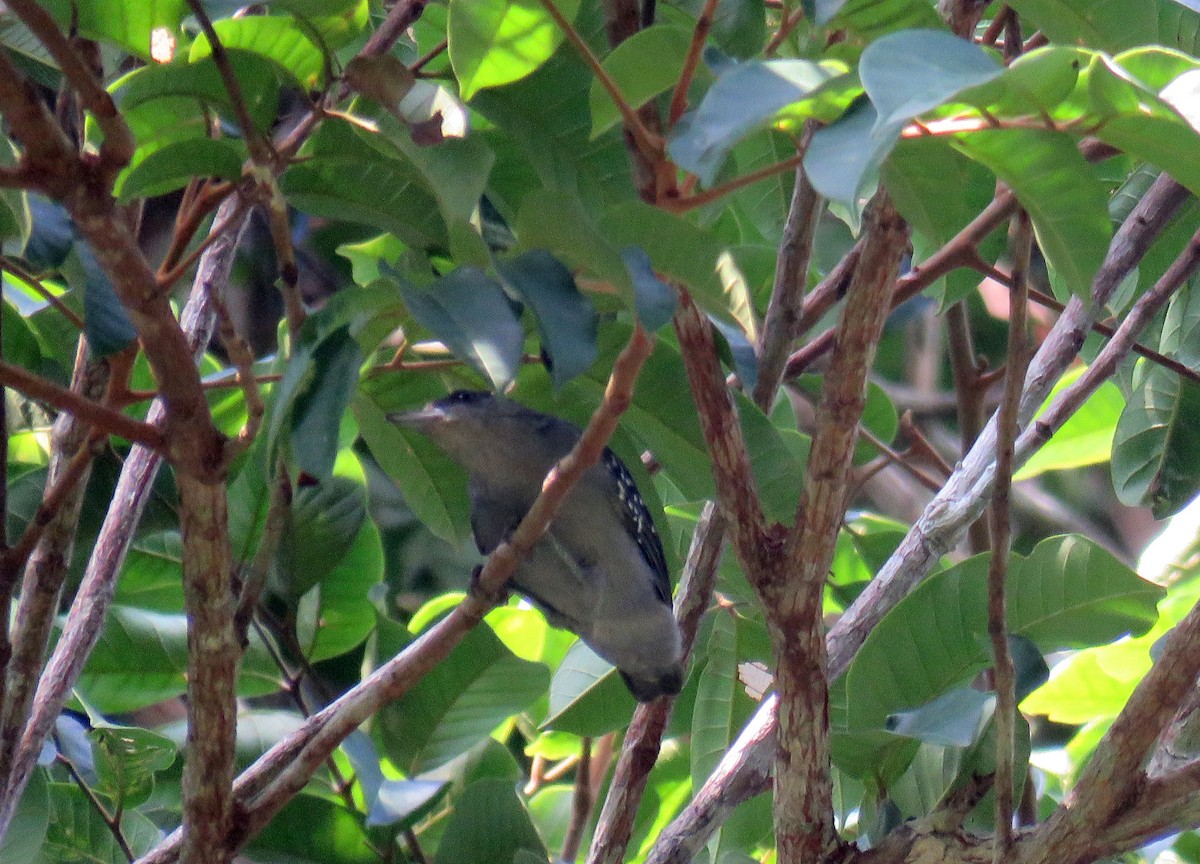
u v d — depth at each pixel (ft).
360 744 19.54
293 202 19.29
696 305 15.58
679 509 28.17
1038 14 17.40
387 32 20.48
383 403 22.77
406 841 23.99
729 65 14.40
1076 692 29.48
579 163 18.74
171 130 18.20
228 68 14.53
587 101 18.49
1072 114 12.32
